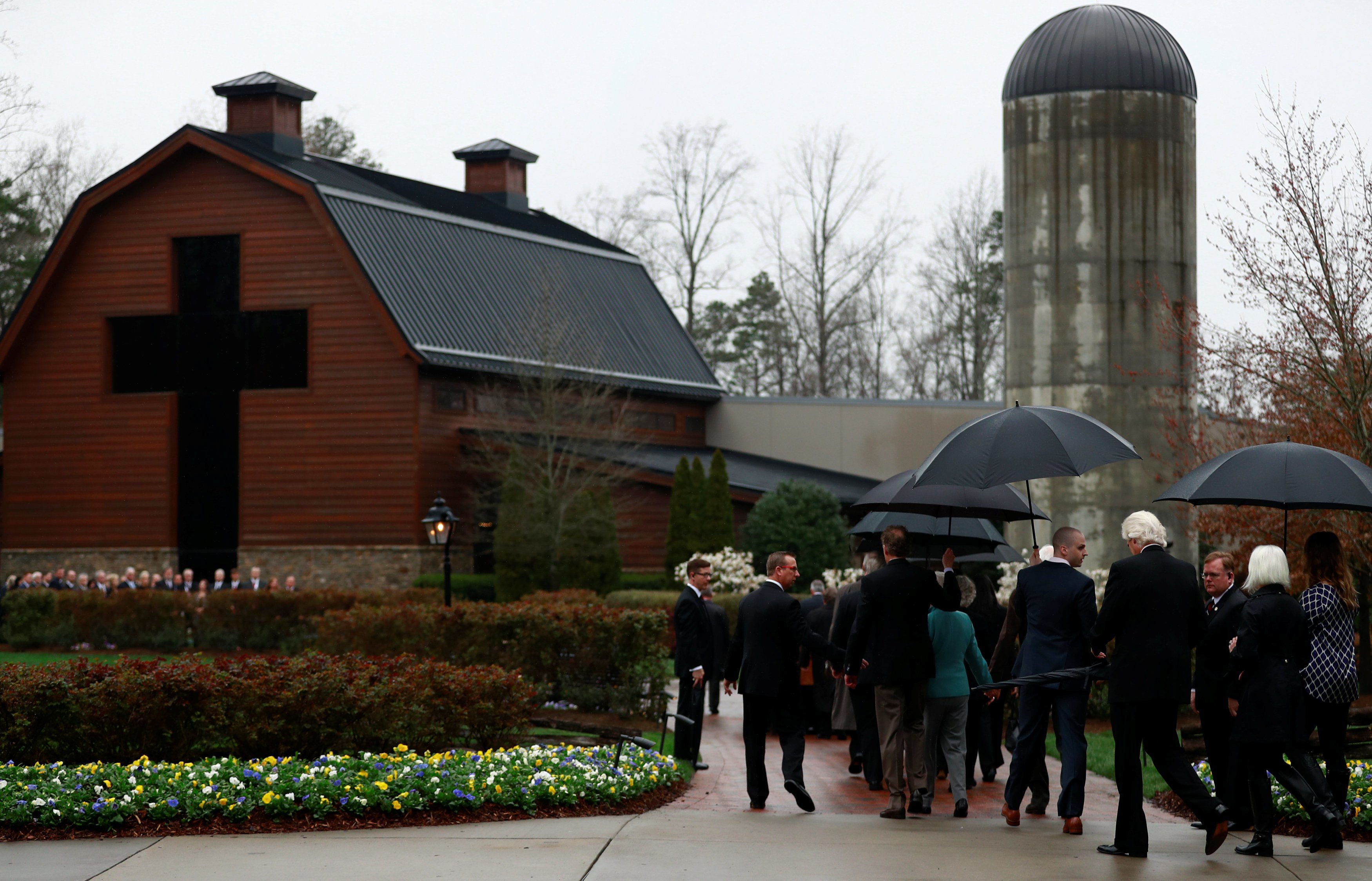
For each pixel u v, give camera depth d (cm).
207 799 1005
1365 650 1908
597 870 838
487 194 4953
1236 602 1012
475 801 1045
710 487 3575
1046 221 3038
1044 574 1033
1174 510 3003
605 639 1752
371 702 1252
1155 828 1052
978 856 894
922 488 1168
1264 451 1027
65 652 2945
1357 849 942
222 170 3825
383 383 3644
